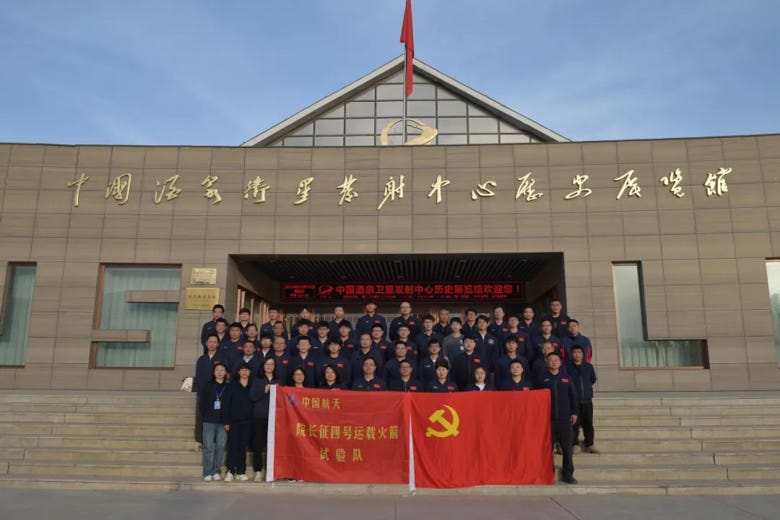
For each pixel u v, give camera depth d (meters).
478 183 13.98
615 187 13.77
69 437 8.55
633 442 8.33
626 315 13.44
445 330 9.94
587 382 8.27
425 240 13.81
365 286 18.97
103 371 13.27
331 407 7.34
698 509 6.28
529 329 9.80
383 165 14.14
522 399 7.36
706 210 13.49
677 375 12.93
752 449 8.30
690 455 7.94
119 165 14.12
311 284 19.03
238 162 14.18
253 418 7.49
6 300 13.62
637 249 13.47
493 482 7.09
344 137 19.67
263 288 17.36
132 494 6.92
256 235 13.90
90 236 13.82
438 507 6.34
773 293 13.35
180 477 7.58
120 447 8.45
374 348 8.96
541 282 16.69
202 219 13.94
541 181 13.91
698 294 13.18
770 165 13.55
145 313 13.82
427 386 7.97
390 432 7.22
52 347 13.31
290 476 7.20
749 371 12.82
